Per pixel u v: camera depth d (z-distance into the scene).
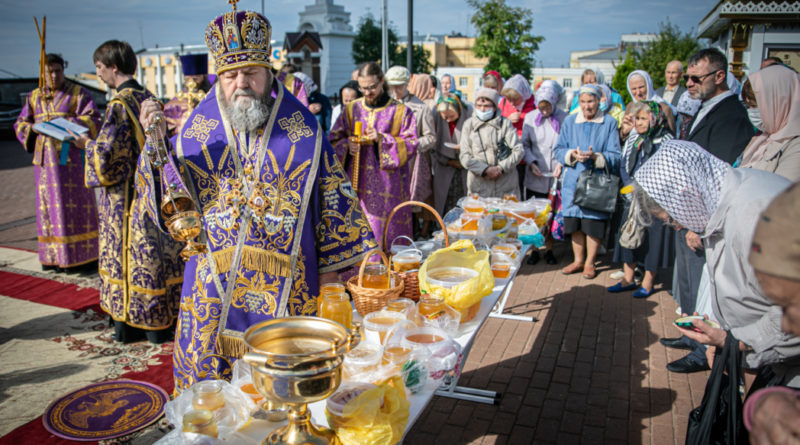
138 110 3.69
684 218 1.98
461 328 2.35
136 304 3.87
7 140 20.05
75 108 5.24
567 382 3.55
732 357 1.96
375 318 2.10
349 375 1.77
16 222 7.88
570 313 4.70
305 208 2.12
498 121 5.34
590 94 5.19
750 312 1.84
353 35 41.84
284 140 2.12
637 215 2.20
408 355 1.85
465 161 5.37
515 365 3.79
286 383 1.30
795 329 1.02
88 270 5.64
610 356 3.91
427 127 5.66
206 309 2.09
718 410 2.05
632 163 5.05
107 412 3.10
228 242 2.08
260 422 1.62
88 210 5.54
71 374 3.53
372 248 2.26
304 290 2.14
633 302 4.94
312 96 7.19
